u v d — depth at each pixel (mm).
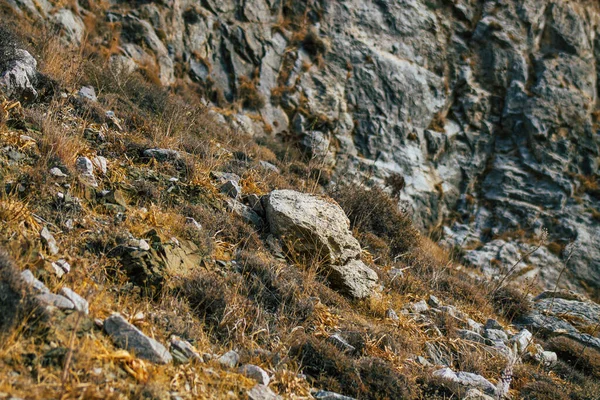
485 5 19625
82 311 3887
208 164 7965
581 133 18266
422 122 17266
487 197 17156
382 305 6605
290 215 6773
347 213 9117
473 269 14062
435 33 18562
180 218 6094
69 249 4875
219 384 4141
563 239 16422
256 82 15781
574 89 18875
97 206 5664
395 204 9875
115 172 6559
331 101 16219
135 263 4973
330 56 16938
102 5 14422
